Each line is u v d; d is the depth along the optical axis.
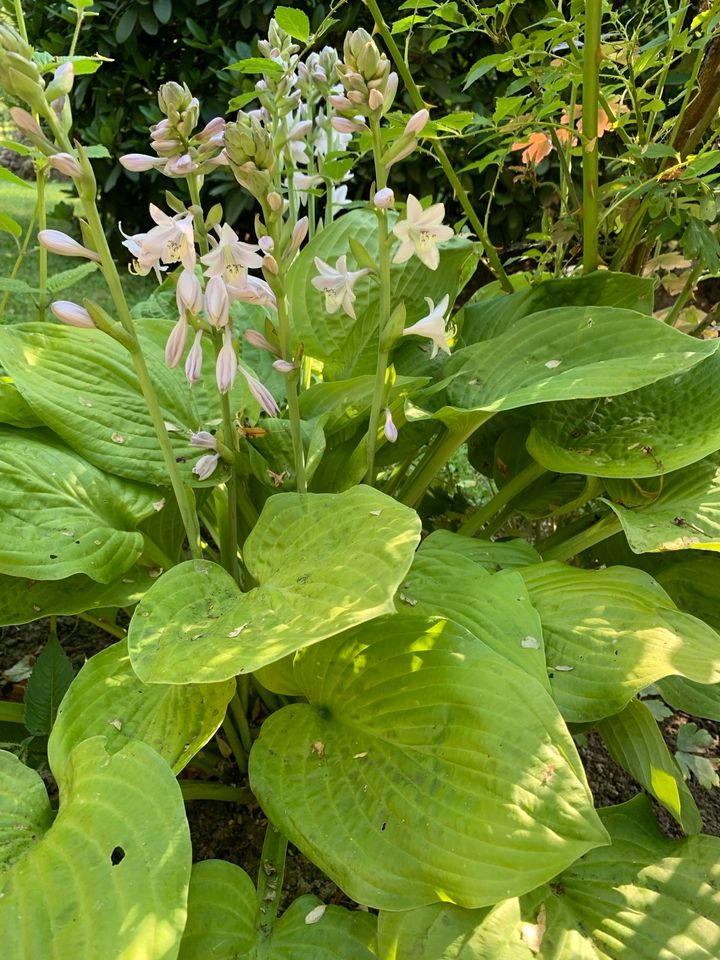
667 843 1.44
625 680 1.42
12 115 1.30
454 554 1.73
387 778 1.30
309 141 2.53
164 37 5.38
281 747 1.43
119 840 1.11
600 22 1.81
